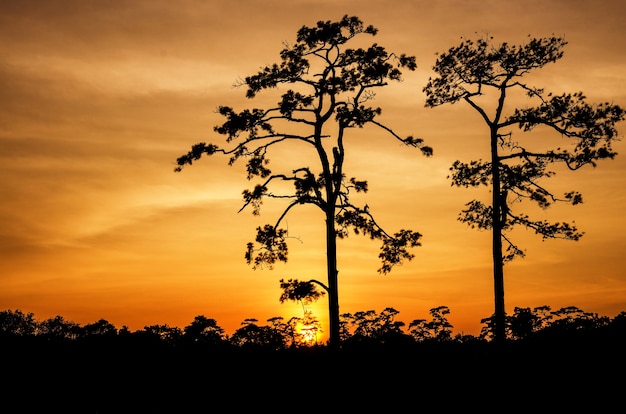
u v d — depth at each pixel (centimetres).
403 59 3388
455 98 3588
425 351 3450
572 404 2708
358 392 3044
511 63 3453
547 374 2961
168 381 3416
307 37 3378
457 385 3002
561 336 3250
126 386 3378
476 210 3497
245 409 3039
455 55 3509
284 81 3425
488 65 3494
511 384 2931
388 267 3478
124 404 3191
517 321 3412
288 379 3288
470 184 3522
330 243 3372
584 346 3167
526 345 3284
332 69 3425
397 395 2970
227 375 3431
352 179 3447
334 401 2992
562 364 3034
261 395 3159
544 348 3188
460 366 3206
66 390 3378
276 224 3362
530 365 3075
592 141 3384
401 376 3153
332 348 3319
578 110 3353
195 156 3378
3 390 3334
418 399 2906
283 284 3275
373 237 3438
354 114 3375
